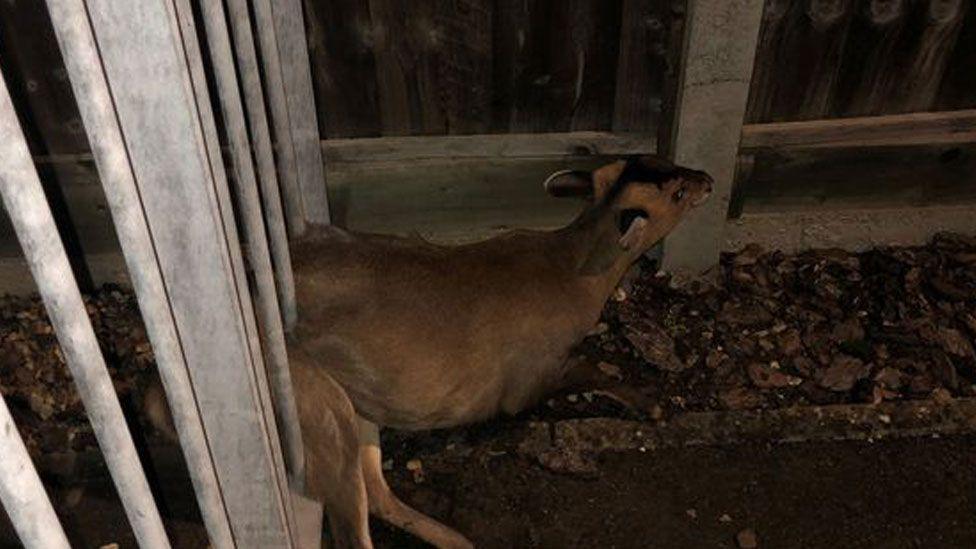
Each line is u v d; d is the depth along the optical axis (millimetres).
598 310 3055
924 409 3500
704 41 3240
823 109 3756
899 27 3512
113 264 3908
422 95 3678
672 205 2943
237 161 1880
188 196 1598
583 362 3336
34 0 3232
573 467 3359
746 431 3459
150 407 2557
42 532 1252
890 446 3434
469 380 2756
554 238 2996
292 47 2666
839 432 3453
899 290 3908
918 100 3750
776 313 3846
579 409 3568
